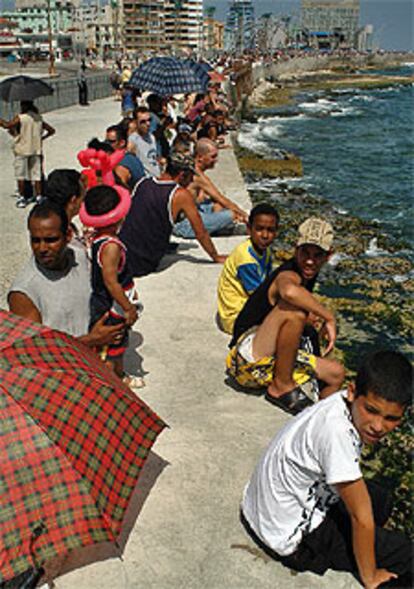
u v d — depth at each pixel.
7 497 2.84
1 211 11.12
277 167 19.81
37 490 2.90
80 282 4.07
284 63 85.25
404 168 21.78
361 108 46.53
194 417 4.73
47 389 3.05
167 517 3.74
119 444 3.21
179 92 13.26
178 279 7.47
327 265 10.61
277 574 3.35
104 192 4.31
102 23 151.12
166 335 6.07
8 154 16.80
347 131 32.88
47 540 2.88
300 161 21.08
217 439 4.47
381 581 3.12
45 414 2.99
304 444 3.01
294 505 3.19
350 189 17.80
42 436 2.95
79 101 29.95
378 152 25.77
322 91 62.34
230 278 5.90
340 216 14.08
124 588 3.25
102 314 4.50
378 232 12.81
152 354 5.69
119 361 4.75
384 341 7.81
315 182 18.62
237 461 4.24
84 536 2.93
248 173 18.94
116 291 4.37
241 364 4.87
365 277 10.08
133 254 7.36
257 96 50.19
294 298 4.34
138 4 149.12
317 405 3.12
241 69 39.56
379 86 70.06
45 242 3.77
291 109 43.56
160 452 4.32
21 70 57.03
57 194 4.43
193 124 17.20
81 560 3.43
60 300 3.99
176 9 157.12
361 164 22.55
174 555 3.46
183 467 4.17
